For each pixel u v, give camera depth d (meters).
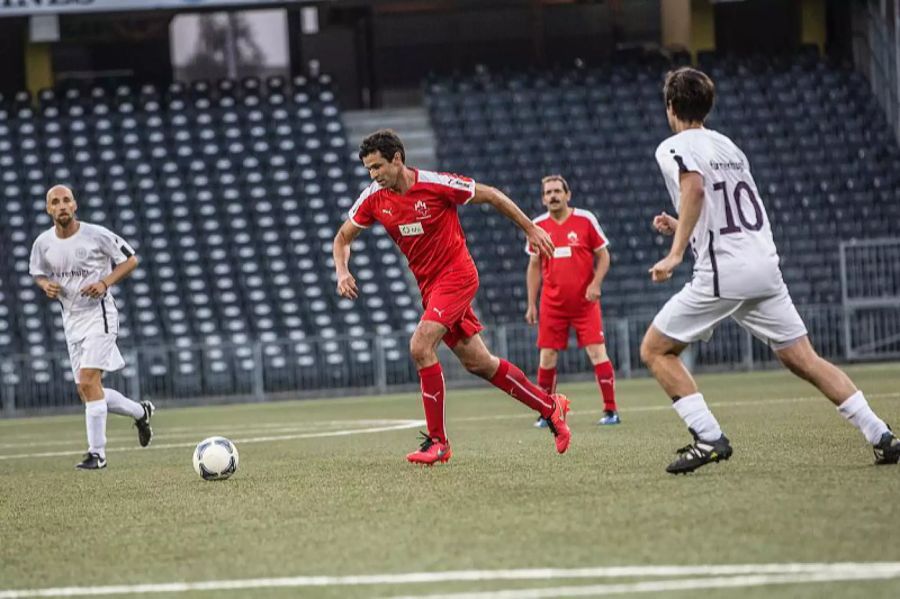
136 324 84.69
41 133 95.62
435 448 29.53
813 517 18.58
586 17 107.56
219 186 93.81
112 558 18.73
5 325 83.69
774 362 82.00
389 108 107.19
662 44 107.62
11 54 102.12
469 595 14.59
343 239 29.47
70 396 78.44
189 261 88.62
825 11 106.88
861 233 92.44
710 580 14.75
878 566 15.05
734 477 23.70
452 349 29.53
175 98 99.50
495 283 88.88
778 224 92.44
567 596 14.31
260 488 26.66
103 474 32.72
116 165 94.44
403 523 20.31
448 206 28.73
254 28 106.38
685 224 23.28
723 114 98.88
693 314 23.95
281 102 100.00
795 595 13.79
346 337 80.12
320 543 18.88
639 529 18.38
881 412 38.88
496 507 21.47
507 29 107.31
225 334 85.00
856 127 98.50
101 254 35.94
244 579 16.42
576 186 94.75
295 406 70.12
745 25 107.50
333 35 106.81
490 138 98.81
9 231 88.94
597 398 59.62
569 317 43.50
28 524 23.14
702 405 24.41
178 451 39.59
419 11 106.69
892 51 102.38
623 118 99.81
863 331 83.38
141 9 94.25
